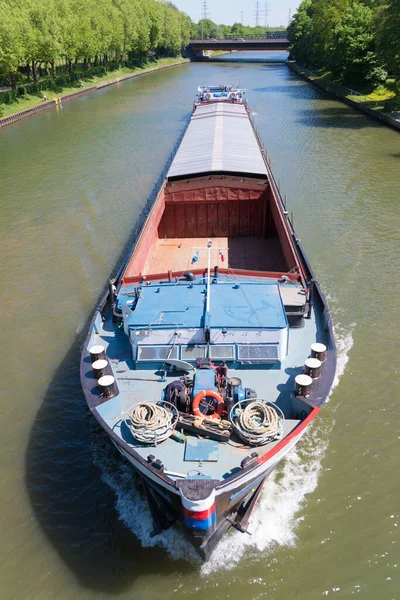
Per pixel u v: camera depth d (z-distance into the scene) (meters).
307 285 14.25
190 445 9.99
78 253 23.95
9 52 57.72
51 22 70.00
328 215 26.73
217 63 122.69
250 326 11.56
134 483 12.41
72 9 80.56
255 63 119.38
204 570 10.46
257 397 11.31
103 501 11.98
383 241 23.78
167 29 119.25
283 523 11.23
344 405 14.35
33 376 16.20
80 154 40.47
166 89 77.38
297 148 39.72
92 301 20.16
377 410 14.16
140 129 48.72
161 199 21.62
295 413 11.04
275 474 12.34
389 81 59.16
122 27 95.31
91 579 10.37
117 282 15.59
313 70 88.25
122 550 10.88
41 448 13.52
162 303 12.51
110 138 45.59
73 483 12.47
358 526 11.13
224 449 9.91
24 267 22.92
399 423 13.73
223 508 9.61
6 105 60.78
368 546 10.74
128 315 12.56
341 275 20.95
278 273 14.30
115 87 82.94
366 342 16.89
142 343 11.84
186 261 20.28
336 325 17.78
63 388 15.66
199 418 10.19
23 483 12.52
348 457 12.77
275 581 10.21
